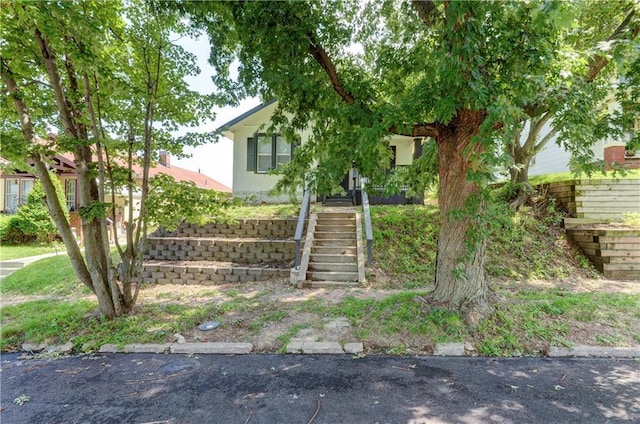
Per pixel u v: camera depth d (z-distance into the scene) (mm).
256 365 3342
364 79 4500
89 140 4176
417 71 4148
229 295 5688
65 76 4504
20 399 2777
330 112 4156
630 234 6258
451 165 4055
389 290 5637
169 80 4621
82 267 4551
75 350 3799
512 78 2973
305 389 2854
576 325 3908
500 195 8484
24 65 4094
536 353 3480
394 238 7453
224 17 3975
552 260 6699
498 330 3771
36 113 4316
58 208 4402
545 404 2582
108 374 3205
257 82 4484
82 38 3629
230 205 5352
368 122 3754
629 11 4504
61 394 2857
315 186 4281
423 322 3920
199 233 8273
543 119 7742
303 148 4961
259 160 12703
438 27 3221
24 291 6297
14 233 12422
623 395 2703
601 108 4551
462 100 3018
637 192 7297
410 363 3312
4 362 3543
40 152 3994
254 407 2596
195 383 2996
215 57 4395
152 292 6086
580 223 7363
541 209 8039
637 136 3785
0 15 3471
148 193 4906
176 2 3869
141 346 3783
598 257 6473
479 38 2742
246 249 7480
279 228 8102
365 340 3754
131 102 4574
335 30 4047
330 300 5117
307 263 6473
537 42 2818
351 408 2559
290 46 3830
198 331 4141
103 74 3920
